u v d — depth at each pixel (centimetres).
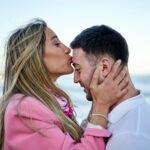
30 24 262
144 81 3384
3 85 266
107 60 238
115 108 235
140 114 229
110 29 243
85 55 241
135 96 236
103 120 237
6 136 243
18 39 260
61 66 261
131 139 221
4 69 266
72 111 272
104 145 233
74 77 247
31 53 255
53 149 234
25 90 252
